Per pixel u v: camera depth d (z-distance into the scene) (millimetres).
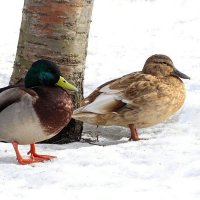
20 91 11031
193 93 15461
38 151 11805
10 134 11070
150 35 22000
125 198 8688
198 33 21969
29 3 12938
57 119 11086
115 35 22141
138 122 12922
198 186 9164
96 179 9656
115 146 11602
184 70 17766
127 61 19047
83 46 13164
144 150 11203
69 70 13047
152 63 13312
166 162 10398
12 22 23141
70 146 12383
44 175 9875
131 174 9906
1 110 11070
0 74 17734
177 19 23922
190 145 11461
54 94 11102
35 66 11312
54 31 12867
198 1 25828
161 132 13117
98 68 18266
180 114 14078
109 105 12828
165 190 9008
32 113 10891
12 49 20344
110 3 25781
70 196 8852
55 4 12758
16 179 9750
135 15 24594
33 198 8812
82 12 12922
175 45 20688
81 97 13359
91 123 13094
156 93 12812
